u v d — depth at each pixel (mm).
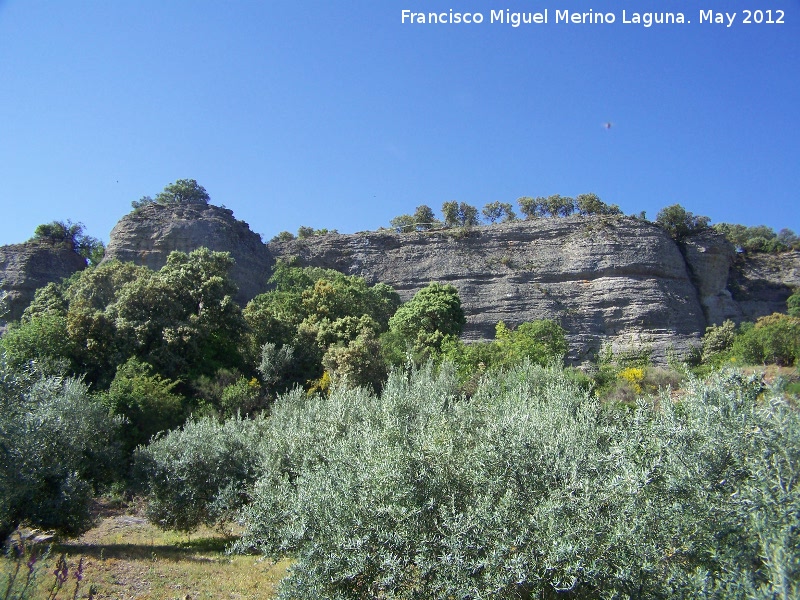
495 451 8578
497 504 8141
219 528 18875
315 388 34469
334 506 8945
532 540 7492
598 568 6977
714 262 72312
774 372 25656
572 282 69250
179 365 35688
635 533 7027
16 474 13398
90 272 47250
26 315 50031
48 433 15562
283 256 79688
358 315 48844
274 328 42438
